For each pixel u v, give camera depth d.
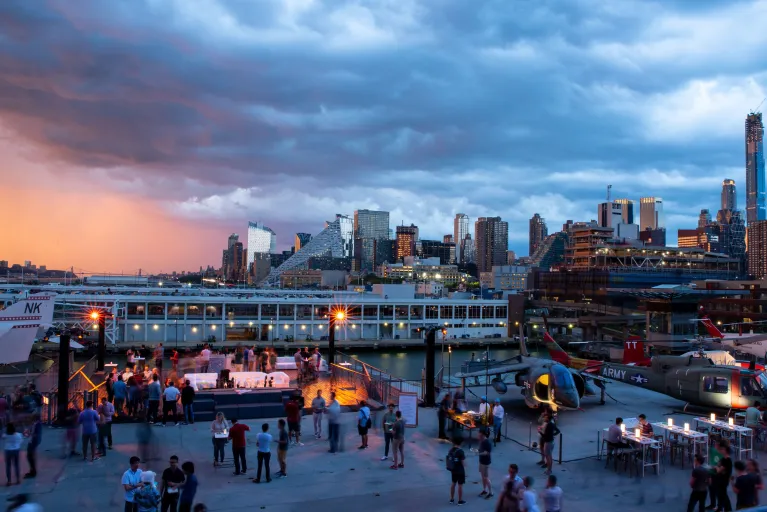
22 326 50.09
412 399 30.39
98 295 120.69
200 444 26.53
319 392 28.22
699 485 18.34
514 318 147.25
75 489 20.48
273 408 32.19
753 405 31.20
